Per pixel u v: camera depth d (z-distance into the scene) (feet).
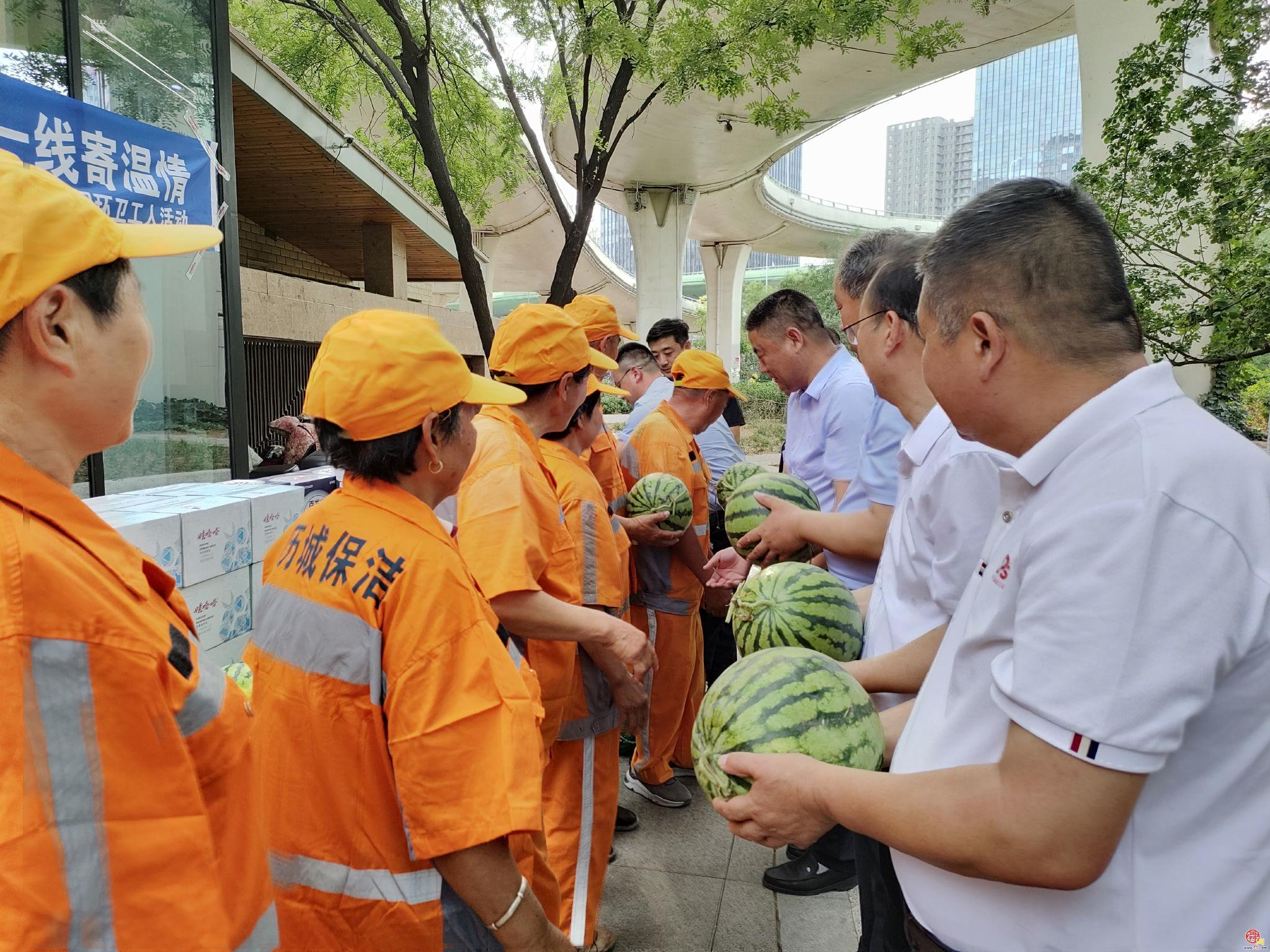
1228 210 21.50
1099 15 36.78
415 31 37.14
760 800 4.75
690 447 14.32
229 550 10.21
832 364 12.21
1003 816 3.69
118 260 3.67
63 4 13.52
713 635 16.99
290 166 34.09
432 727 4.95
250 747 4.09
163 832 3.31
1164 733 3.41
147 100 15.74
